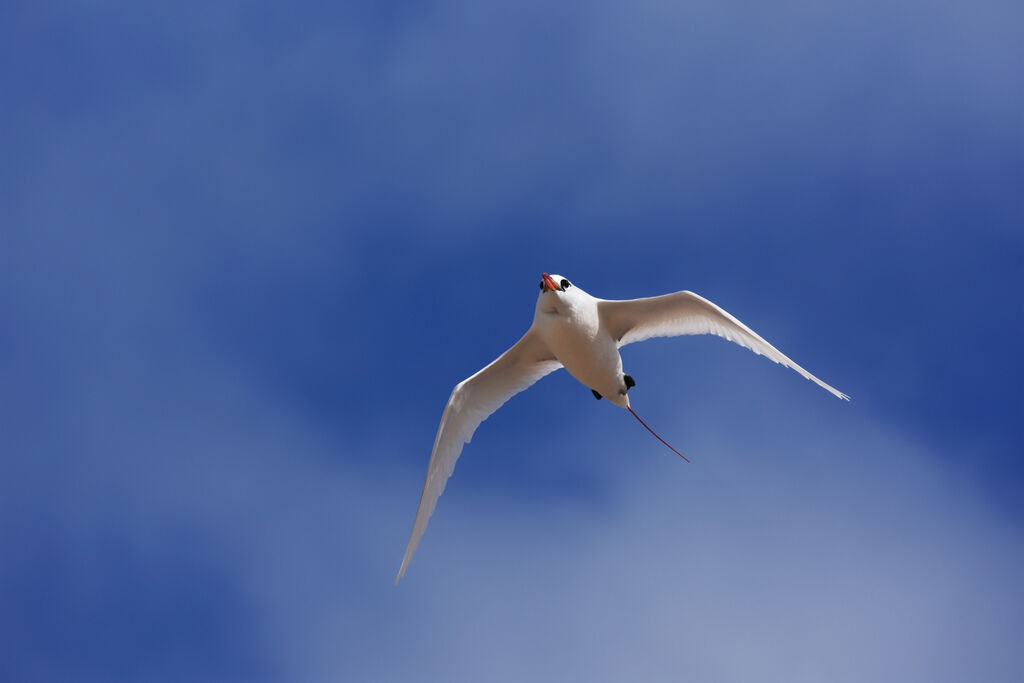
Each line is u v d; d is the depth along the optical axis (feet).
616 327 44.57
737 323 40.75
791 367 39.01
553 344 43.91
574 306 42.50
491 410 48.34
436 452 47.19
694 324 42.98
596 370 44.50
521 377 48.06
